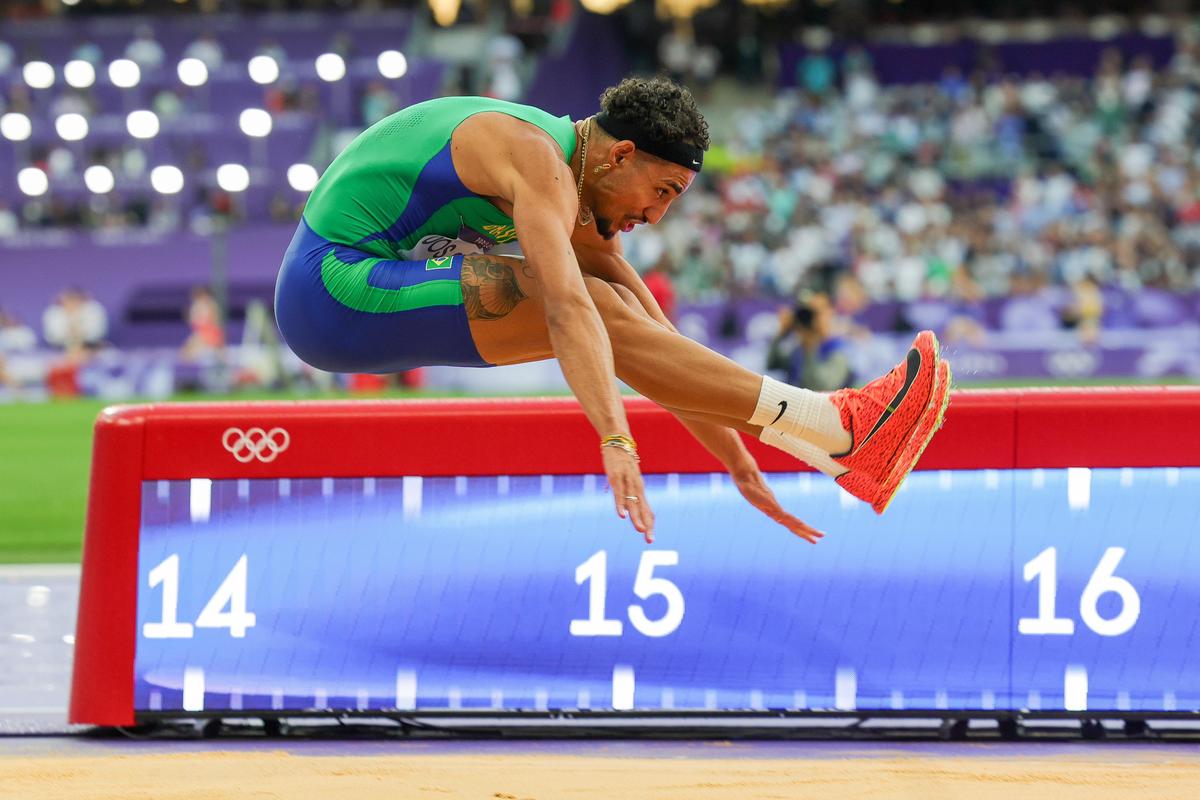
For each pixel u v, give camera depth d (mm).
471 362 6348
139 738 8039
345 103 48094
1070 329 35594
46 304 39625
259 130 33031
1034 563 7797
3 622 11945
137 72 41531
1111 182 45062
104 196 43938
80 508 20078
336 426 7996
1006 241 42031
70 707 8047
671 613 7902
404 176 6223
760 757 7410
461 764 7105
